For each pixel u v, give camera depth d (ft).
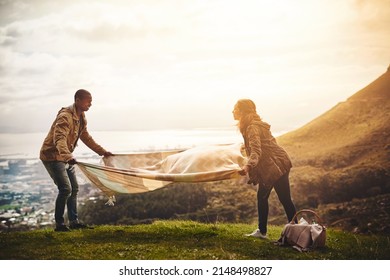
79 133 20.61
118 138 37.68
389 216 35.14
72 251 17.30
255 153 17.78
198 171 19.21
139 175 19.48
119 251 17.30
